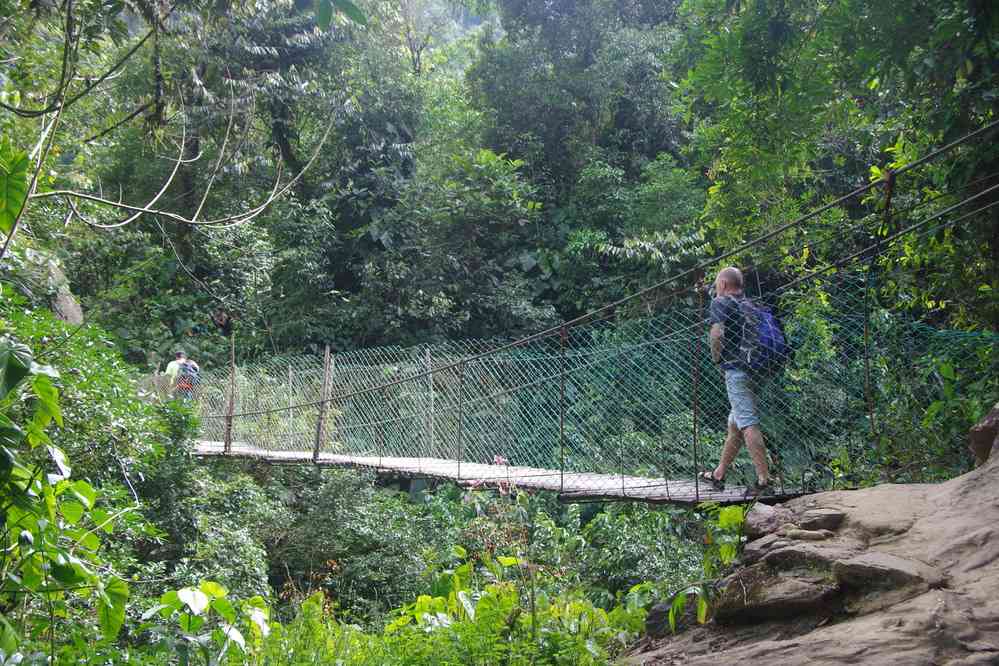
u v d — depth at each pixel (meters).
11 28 5.60
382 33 17.92
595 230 16.88
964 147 5.57
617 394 6.99
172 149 16.44
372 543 9.73
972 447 4.21
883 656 2.74
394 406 9.45
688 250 13.41
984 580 3.09
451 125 18.27
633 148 17.88
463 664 3.58
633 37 17.23
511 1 18.06
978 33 4.88
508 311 16.06
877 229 6.53
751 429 4.86
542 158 18.08
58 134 8.73
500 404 7.89
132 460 6.81
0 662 2.68
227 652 3.23
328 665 4.00
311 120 17.67
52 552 2.74
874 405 5.58
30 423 2.86
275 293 17.11
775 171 7.12
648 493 5.18
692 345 6.77
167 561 8.05
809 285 6.45
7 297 5.91
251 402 11.78
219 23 6.61
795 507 4.25
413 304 15.91
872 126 7.92
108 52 9.59
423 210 16.95
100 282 13.59
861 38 5.87
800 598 3.41
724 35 6.23
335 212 17.95
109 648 3.46
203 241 16.20
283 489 10.86
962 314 6.07
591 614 3.93
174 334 16.19
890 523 3.71
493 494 8.28
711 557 3.89
